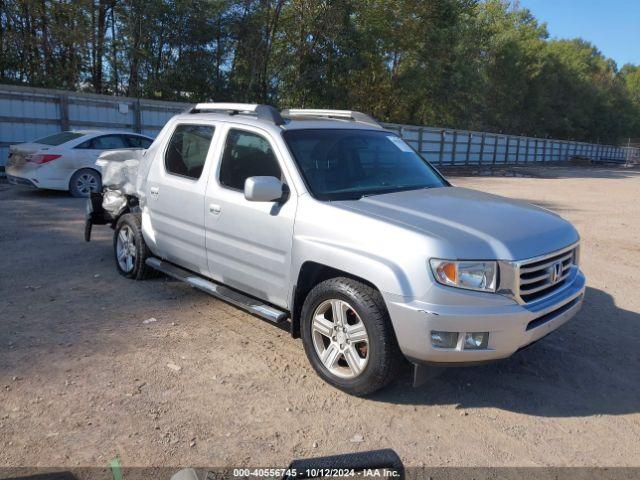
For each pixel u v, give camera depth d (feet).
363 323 12.08
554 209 46.57
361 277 11.94
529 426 11.85
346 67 103.40
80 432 10.87
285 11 102.06
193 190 16.48
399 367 12.19
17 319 16.38
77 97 57.16
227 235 15.35
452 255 11.19
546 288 12.48
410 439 11.19
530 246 12.03
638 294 21.58
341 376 12.76
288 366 14.11
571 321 18.24
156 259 19.33
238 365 14.05
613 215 43.60
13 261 22.70
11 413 11.41
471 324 11.12
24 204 37.11
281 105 106.01
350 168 15.05
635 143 285.64
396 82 124.77
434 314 11.06
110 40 86.17
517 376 14.10
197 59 97.19
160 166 18.19
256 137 15.26
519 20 200.85
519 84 182.19
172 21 91.81
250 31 97.66
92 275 21.08
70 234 28.12
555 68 209.05
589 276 24.06
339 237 12.50
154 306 17.97
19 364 13.55
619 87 273.33
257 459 10.28
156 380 13.08
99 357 14.14
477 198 14.80
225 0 93.71
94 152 41.65
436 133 113.09
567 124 216.54
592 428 11.87
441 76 129.80
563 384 13.78
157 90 94.58
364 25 111.55
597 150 202.18
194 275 17.62
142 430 11.04
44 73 81.00
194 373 13.51
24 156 40.22
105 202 22.30
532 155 156.35
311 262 13.17
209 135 16.65
